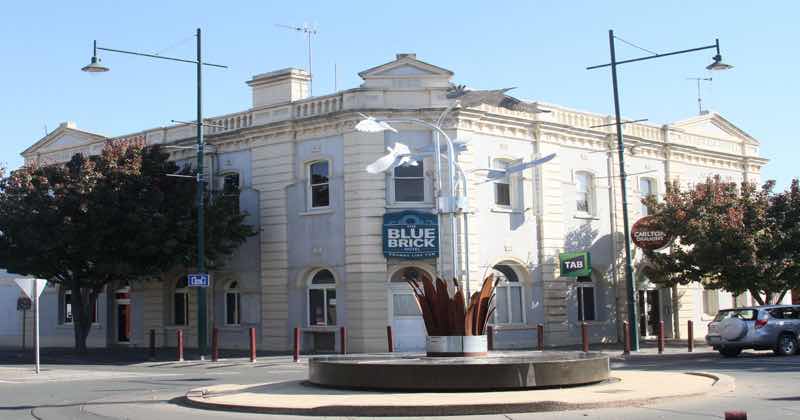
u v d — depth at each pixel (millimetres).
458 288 16781
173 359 29344
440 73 30656
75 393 18453
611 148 36312
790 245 32406
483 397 13906
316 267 31641
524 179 32812
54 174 30875
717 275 32812
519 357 16234
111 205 30141
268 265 32594
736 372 19844
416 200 30672
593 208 35500
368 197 30344
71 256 31625
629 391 14617
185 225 30469
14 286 42781
